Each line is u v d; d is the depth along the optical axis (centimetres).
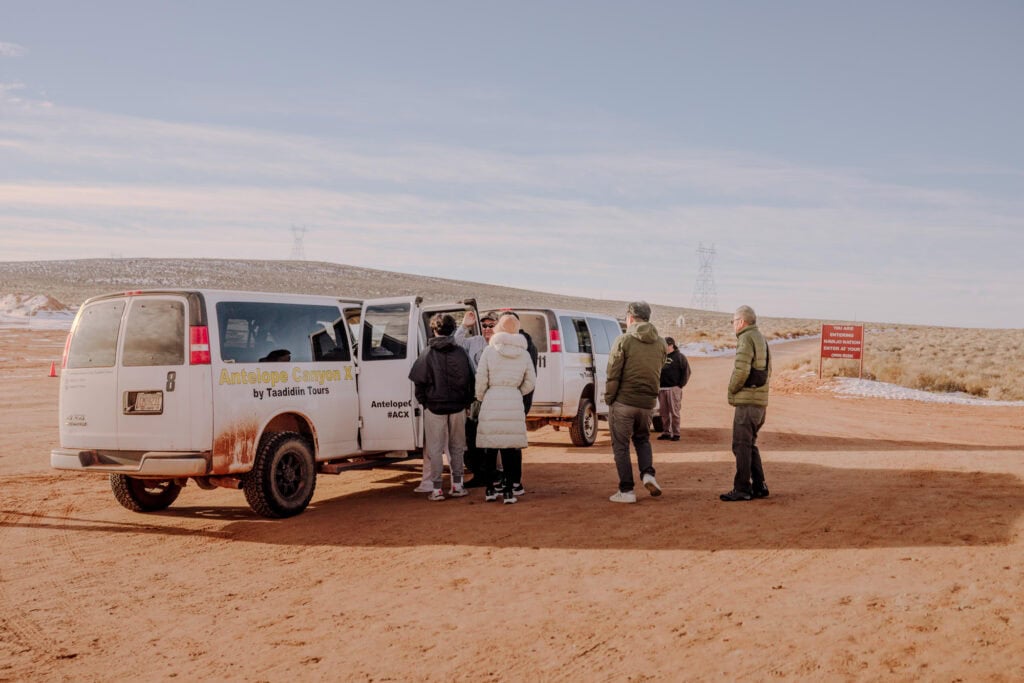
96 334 804
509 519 798
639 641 475
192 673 448
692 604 536
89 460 791
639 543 695
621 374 861
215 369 762
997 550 635
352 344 975
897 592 544
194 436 751
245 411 786
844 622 492
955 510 784
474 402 980
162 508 899
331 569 644
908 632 472
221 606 561
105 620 536
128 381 778
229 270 15350
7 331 4588
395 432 929
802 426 1700
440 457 925
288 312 855
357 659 462
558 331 1331
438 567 640
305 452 848
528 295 16362
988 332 7425
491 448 872
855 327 2919
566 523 775
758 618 505
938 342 5284
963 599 524
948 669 419
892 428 1672
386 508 874
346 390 916
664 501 873
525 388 877
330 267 17638
